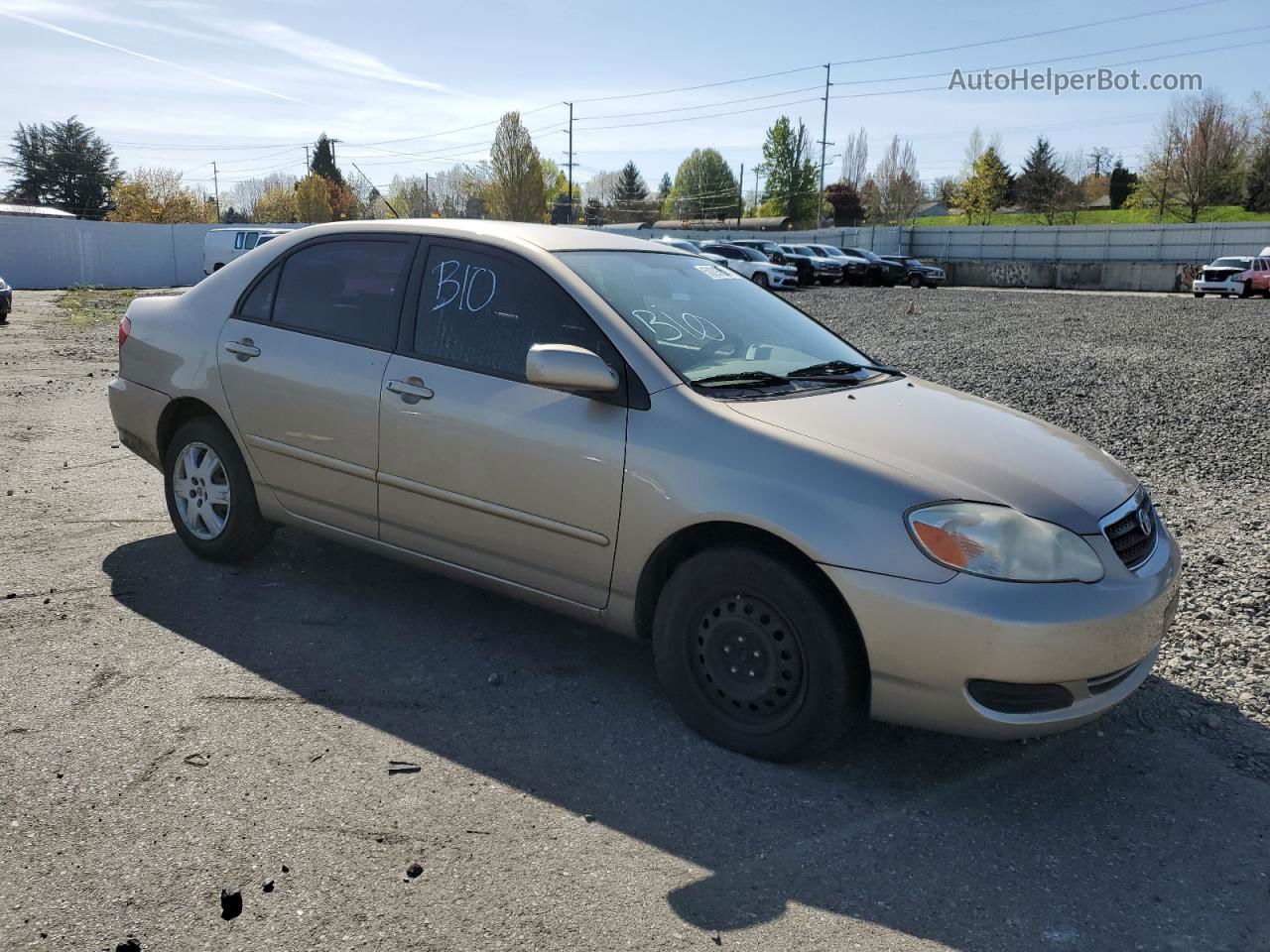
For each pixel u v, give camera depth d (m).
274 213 75.56
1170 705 3.64
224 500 4.55
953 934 2.37
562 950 2.26
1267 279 33.09
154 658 3.68
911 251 54.50
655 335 3.48
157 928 2.28
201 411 4.64
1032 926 2.41
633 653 3.92
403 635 4.00
